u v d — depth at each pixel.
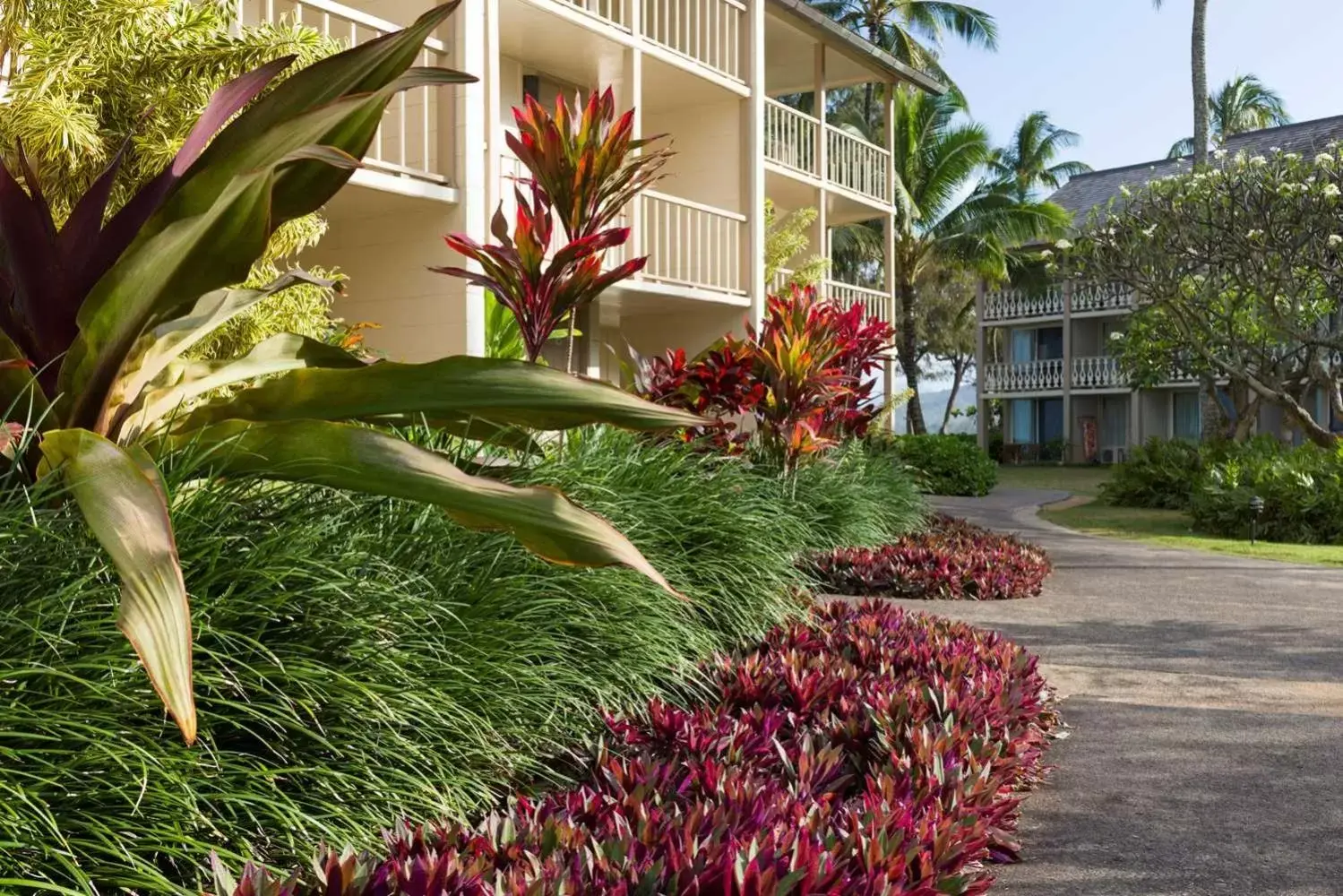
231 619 2.76
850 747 3.78
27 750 2.15
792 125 17.94
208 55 5.72
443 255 9.77
